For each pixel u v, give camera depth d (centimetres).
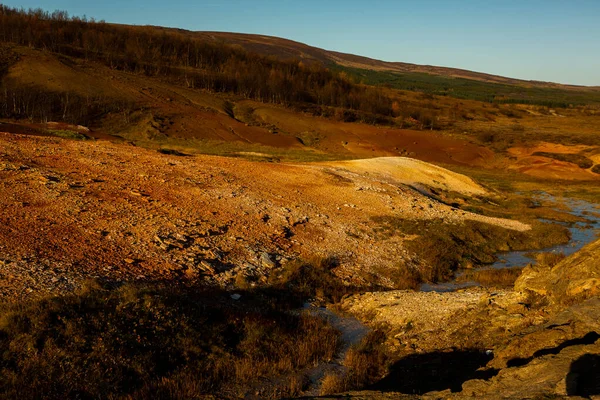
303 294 1428
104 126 7931
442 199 3338
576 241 2597
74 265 1198
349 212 2350
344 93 14225
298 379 933
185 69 14125
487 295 1219
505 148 8975
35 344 809
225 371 919
